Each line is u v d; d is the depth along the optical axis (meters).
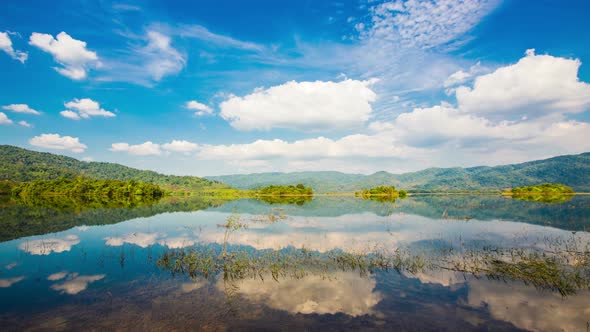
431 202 92.56
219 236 30.56
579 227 34.81
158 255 22.56
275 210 62.22
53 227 38.03
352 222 40.84
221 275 17.33
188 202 97.19
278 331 10.70
